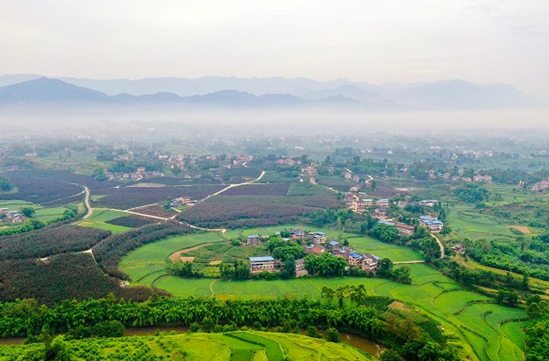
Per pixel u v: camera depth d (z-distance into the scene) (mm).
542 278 187250
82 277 176750
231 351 128000
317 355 127812
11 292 162375
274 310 153875
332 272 198750
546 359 120625
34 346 127500
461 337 143375
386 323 143375
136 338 135250
